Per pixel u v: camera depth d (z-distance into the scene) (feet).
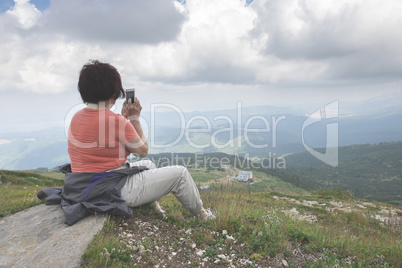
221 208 16.79
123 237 10.62
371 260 12.51
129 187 11.20
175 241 11.34
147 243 10.75
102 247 9.08
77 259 8.48
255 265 10.62
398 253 13.37
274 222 14.75
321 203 50.47
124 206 10.69
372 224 35.09
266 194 53.06
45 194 13.26
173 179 11.93
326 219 34.22
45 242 9.32
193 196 12.57
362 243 15.37
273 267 10.72
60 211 11.52
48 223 10.57
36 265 8.18
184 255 10.62
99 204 10.63
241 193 44.65
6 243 9.45
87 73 9.95
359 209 47.34
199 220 13.66
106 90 10.07
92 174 10.53
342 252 12.93
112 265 8.60
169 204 18.33
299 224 18.07
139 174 11.62
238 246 11.75
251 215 16.42
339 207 47.98
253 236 12.43
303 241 13.62
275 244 11.99
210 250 10.93
